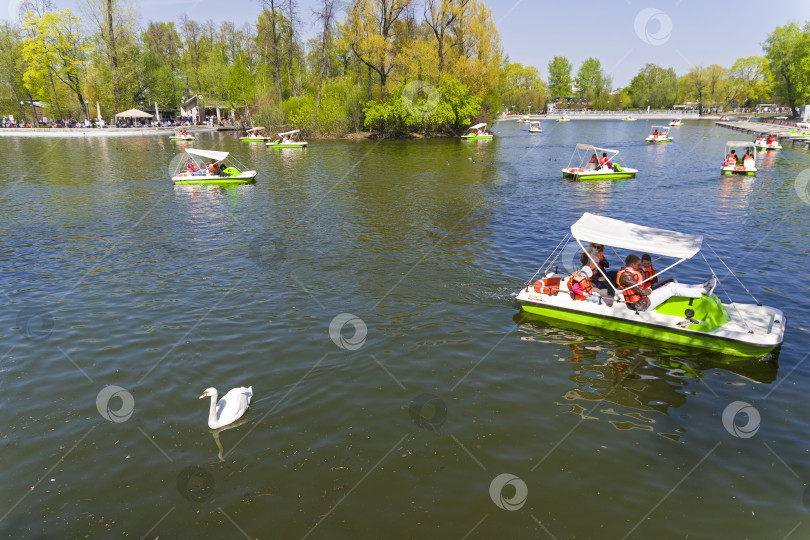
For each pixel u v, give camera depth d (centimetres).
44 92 7562
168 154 4569
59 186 2948
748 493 676
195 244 1764
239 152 4853
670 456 745
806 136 5319
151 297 1296
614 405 866
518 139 6419
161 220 2122
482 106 6844
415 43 5962
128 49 7469
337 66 8000
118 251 1686
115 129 6912
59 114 8019
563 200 2509
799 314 1186
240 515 638
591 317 1128
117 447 760
